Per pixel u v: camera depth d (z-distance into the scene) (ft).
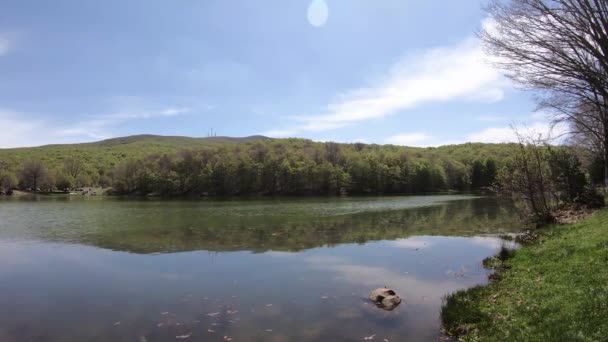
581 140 110.22
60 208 213.46
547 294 36.22
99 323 40.65
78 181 469.57
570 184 97.45
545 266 46.50
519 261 55.62
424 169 376.48
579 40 42.98
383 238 94.79
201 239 97.40
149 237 101.91
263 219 143.95
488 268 59.26
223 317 41.34
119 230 116.88
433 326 37.27
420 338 34.60
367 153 424.87
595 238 48.75
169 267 66.80
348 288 51.39
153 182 376.48
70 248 87.51
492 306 38.60
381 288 47.52
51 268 67.46
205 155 398.83
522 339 29.19
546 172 96.63
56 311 44.78
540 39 45.83
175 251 82.07
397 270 60.95
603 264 37.40
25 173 418.10
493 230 104.47
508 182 92.79
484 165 383.86
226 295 49.44
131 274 62.18
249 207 208.33
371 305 44.09
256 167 371.97
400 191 373.81
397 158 395.55
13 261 73.72
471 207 186.29
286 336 35.86
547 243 59.77
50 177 421.59
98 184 493.77
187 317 41.68
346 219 141.18
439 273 58.29
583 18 42.11
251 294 49.67
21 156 527.40
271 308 43.86
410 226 117.80
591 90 48.11
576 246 48.80
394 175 371.56
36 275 62.39
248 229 116.06
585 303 30.30
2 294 51.93
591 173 120.88
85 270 65.57
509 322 33.06
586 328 27.17
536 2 44.55
